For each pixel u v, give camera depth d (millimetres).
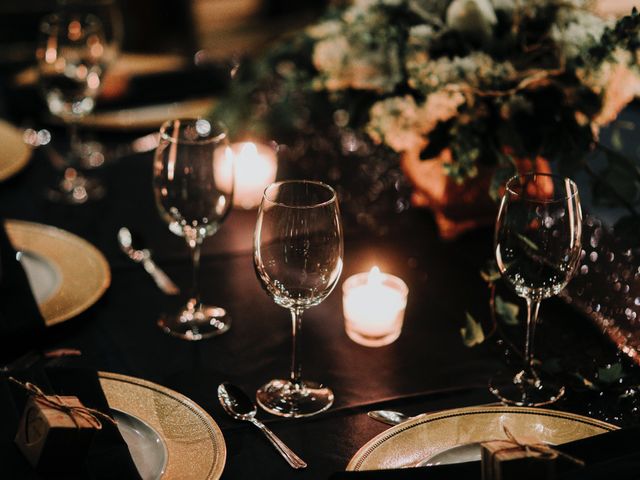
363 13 1521
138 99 2119
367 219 1613
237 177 1646
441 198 1478
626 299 1327
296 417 1062
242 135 1941
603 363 1167
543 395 1106
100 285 1324
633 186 1302
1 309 1197
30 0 3705
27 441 914
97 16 1927
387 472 867
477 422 1000
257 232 1026
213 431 976
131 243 1513
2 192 1720
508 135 1288
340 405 1097
